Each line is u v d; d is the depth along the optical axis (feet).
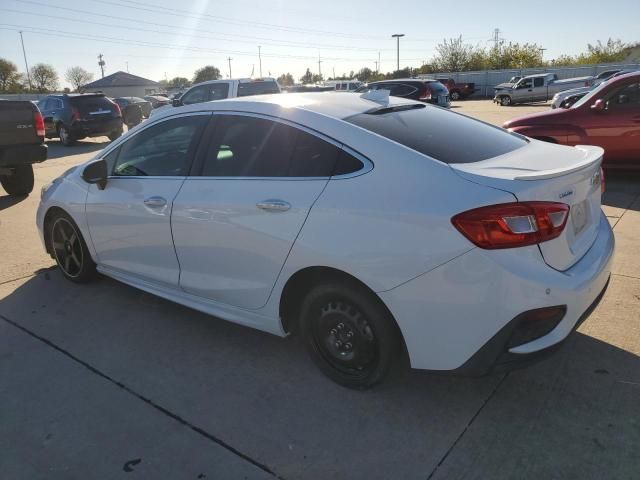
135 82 252.01
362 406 9.32
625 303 12.47
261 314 10.38
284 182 9.61
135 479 7.91
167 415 9.32
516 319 7.72
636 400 9.07
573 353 10.53
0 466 8.25
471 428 8.63
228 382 10.24
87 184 13.60
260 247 9.78
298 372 10.45
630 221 18.78
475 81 153.79
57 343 11.89
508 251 7.64
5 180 27.09
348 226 8.63
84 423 9.18
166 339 11.95
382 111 10.43
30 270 16.34
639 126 23.47
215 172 10.82
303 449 8.38
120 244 12.89
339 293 9.12
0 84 262.06
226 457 8.29
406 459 8.05
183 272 11.60
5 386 10.31
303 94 11.75
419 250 7.99
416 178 8.36
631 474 7.51
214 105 11.36
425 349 8.38
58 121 55.06
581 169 8.62
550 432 8.42
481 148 9.63
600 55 186.91
